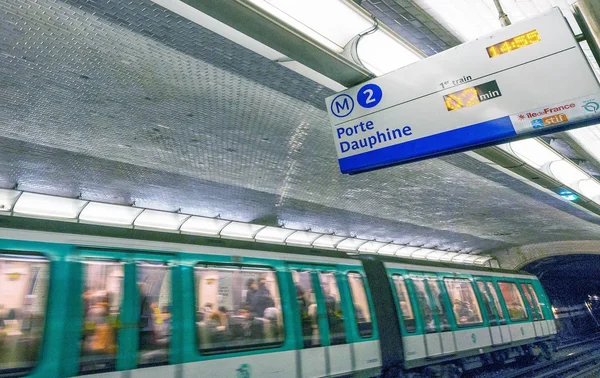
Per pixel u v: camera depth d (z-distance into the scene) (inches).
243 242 275.4
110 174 326.6
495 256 927.7
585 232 738.2
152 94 217.6
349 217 517.7
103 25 161.3
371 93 150.3
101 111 231.1
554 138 287.6
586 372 535.2
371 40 152.9
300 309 275.6
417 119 137.3
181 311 216.1
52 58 181.6
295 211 476.1
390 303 359.3
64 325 175.0
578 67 113.7
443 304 414.9
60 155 284.8
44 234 187.2
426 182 397.1
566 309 1295.5
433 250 826.2
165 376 197.5
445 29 185.5
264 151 307.6
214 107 236.5
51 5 149.3
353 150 149.9
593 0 118.5
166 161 310.7
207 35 168.6
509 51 124.6
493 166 346.3
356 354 298.2
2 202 352.5
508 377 476.1
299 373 256.1
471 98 128.2
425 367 378.3
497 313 496.7
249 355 234.5
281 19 138.7
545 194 444.5
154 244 223.3
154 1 132.3
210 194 395.5
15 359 158.7
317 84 215.2
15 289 168.9
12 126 240.7
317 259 311.1
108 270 199.0
